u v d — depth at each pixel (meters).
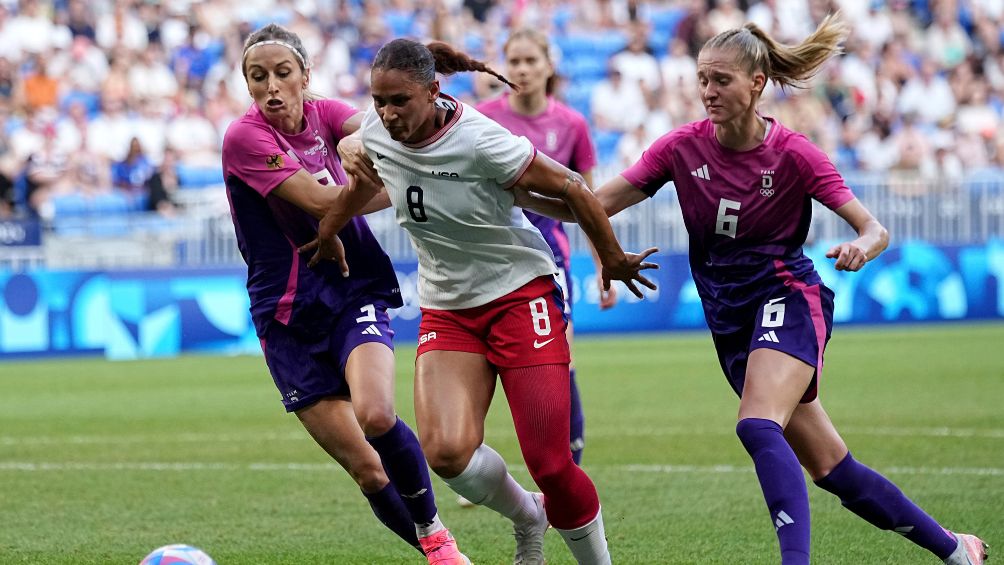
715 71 15.05
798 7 84.06
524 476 25.50
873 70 80.62
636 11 83.56
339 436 16.58
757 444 14.33
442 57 16.19
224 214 57.50
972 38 86.25
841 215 15.33
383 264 17.16
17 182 63.22
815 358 15.07
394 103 14.01
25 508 22.36
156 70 71.69
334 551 18.73
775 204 15.49
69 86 69.94
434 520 16.30
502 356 15.33
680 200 16.05
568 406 15.20
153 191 61.84
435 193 14.80
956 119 80.81
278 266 16.80
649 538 19.19
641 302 61.41
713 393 39.09
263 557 18.33
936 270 62.97
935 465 25.31
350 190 15.37
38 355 53.69
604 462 26.61
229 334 56.06
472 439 15.09
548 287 15.51
